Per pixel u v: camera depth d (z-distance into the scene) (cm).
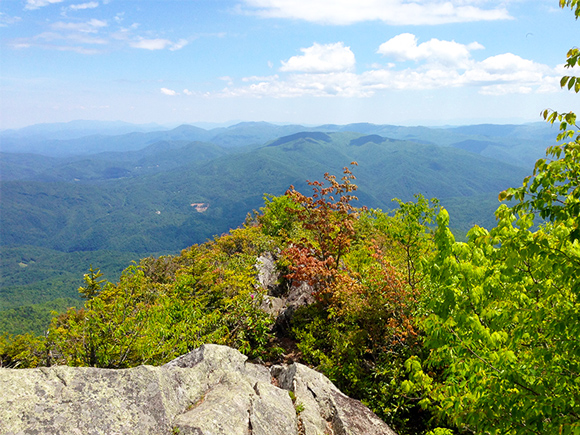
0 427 349
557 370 410
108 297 1314
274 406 566
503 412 411
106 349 851
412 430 764
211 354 673
